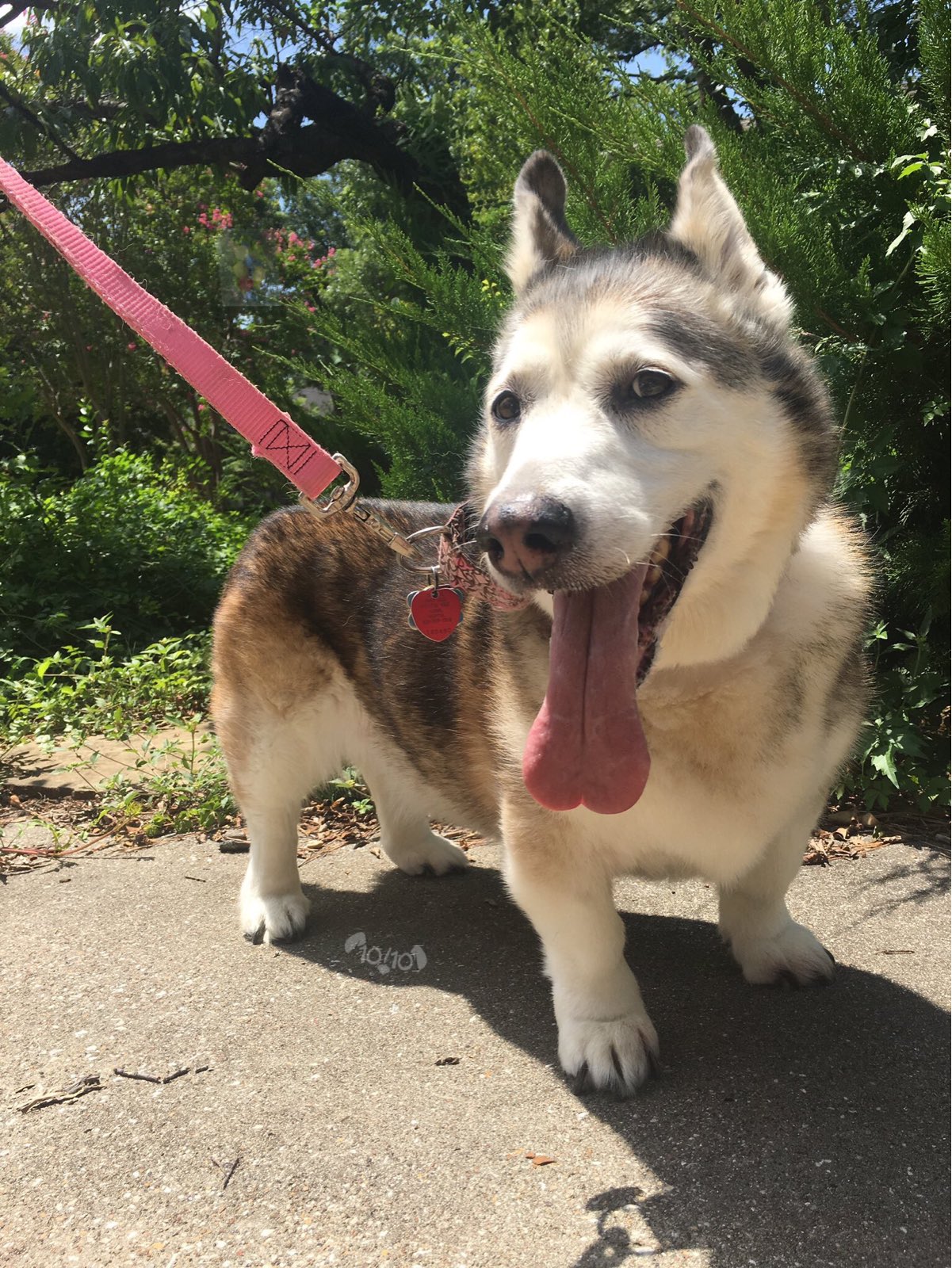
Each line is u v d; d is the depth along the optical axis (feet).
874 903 2.48
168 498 6.97
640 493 1.56
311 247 13.10
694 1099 1.76
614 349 1.63
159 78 7.23
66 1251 1.48
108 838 3.22
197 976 2.27
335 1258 1.44
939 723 3.42
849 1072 1.82
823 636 1.82
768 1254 1.39
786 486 1.73
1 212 10.87
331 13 8.84
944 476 3.51
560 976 1.92
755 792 1.81
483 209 7.29
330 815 3.38
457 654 2.19
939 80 3.25
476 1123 1.73
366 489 6.65
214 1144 1.69
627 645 1.60
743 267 1.87
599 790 1.60
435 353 5.26
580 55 3.95
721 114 4.11
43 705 4.22
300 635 2.52
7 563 5.76
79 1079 1.88
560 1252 1.42
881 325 3.16
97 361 12.48
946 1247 1.40
